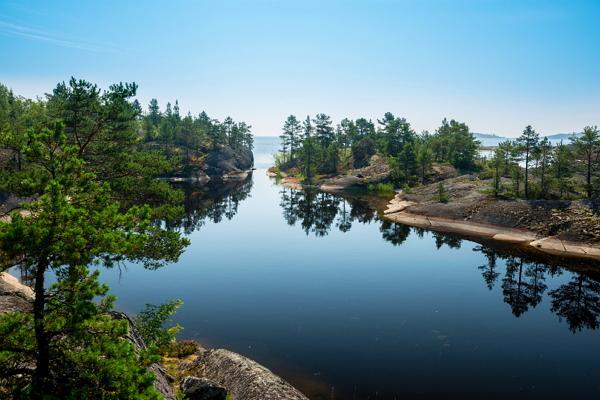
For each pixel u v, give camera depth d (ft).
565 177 203.82
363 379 58.18
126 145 74.18
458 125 397.80
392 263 124.67
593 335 73.97
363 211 228.22
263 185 366.84
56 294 25.72
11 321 23.30
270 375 50.85
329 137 475.31
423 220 190.60
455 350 67.67
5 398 23.34
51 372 24.54
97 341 25.16
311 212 224.94
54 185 24.98
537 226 156.35
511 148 205.36
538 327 77.66
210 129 525.75
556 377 59.00
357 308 86.89
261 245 148.15
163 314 61.82
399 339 71.72
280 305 88.22
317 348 68.03
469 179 250.37
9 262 24.27
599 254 130.41
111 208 28.37
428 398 53.47
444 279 108.99
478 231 168.66
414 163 312.71
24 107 286.25
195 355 63.57
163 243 45.47
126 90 71.82
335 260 127.95
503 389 55.72
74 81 68.39
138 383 23.68
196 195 286.66
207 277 108.88
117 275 110.01
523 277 111.55
